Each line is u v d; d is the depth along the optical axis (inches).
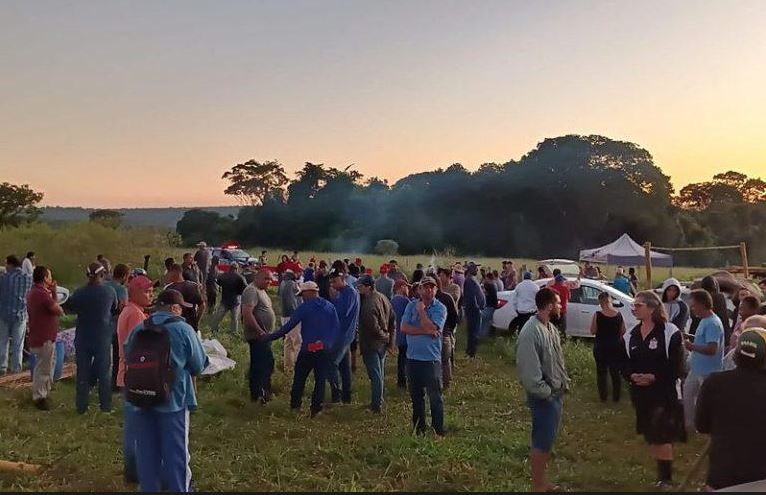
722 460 181.8
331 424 361.4
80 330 360.5
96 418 351.6
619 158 3196.4
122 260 1211.2
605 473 290.8
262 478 272.5
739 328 319.9
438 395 337.4
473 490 259.6
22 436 320.2
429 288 335.6
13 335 446.6
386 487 265.7
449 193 3302.2
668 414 266.2
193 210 3585.1
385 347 396.8
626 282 835.4
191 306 360.8
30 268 663.1
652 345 266.2
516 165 3326.8
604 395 436.8
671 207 3262.8
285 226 3408.0
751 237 3181.6
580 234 3166.8
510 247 3152.1
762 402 179.5
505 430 354.0
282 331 391.2
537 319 249.4
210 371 447.5
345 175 3565.5
